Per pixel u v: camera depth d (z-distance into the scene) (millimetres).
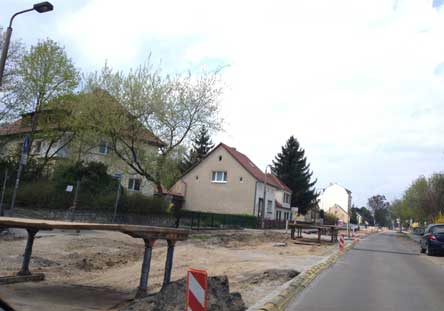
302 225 29438
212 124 29359
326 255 19375
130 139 27203
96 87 27406
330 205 111688
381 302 8977
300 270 13055
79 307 7207
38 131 29188
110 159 27922
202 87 28859
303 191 67562
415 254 23828
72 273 11344
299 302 8562
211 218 34375
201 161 52562
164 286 7668
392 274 13961
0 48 26375
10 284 8758
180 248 18547
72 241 16562
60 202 23016
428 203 50781
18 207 21719
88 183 24484
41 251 13922
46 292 8281
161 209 28672
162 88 27953
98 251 15211
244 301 8188
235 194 49688
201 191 51719
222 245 22047
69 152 29156
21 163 16906
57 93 29281
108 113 26109
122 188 26484
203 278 4988
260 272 12180
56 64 29000
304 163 69062
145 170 28156
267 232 35531
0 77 15727
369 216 160750
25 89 28188
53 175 25578
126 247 17078
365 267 15773
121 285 10000
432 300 9430
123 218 25672
